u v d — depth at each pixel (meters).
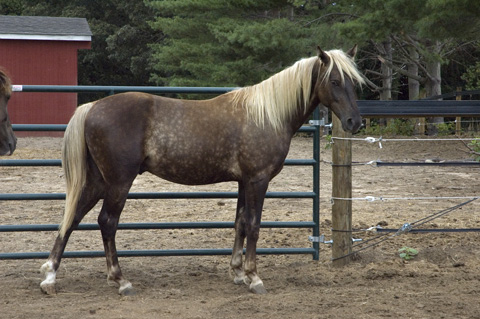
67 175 5.59
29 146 18.92
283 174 14.55
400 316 4.89
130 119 5.52
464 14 16.33
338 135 6.73
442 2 15.96
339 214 6.75
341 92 5.60
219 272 6.60
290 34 23.47
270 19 26.34
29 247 7.64
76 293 5.62
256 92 5.79
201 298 5.48
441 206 10.56
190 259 7.23
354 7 22.27
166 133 5.58
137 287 5.88
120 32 39.00
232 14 25.84
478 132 20.98
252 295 5.57
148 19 39.06
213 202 10.99
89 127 5.52
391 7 17.86
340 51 5.78
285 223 6.90
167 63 30.94
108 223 5.57
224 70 24.08
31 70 23.59
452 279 6.08
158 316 4.89
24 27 23.56
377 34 19.14
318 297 5.47
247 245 5.73
